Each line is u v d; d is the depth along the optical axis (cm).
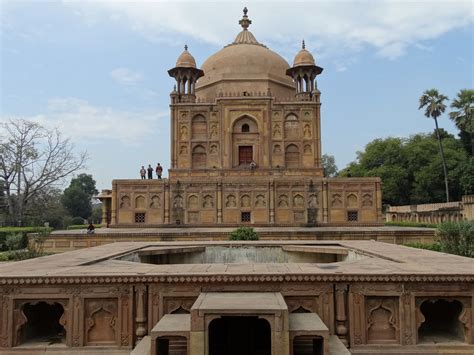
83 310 800
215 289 792
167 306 795
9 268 903
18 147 4200
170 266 918
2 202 4809
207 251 1593
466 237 1747
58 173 4394
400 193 6344
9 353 783
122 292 802
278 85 4150
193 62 3900
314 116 3741
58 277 793
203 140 3741
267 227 3250
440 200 5778
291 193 3347
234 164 3741
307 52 3875
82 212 8138
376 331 795
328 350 657
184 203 3353
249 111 3747
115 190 3375
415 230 2555
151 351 664
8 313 796
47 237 2509
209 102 3825
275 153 3738
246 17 4653
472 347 773
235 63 4131
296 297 797
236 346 840
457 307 823
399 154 6500
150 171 3797
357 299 796
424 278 783
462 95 5209
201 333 649
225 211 3344
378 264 935
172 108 3772
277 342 644
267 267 883
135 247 1466
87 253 1243
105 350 784
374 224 3291
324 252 1427
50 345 801
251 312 650
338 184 3341
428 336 826
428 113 5184
